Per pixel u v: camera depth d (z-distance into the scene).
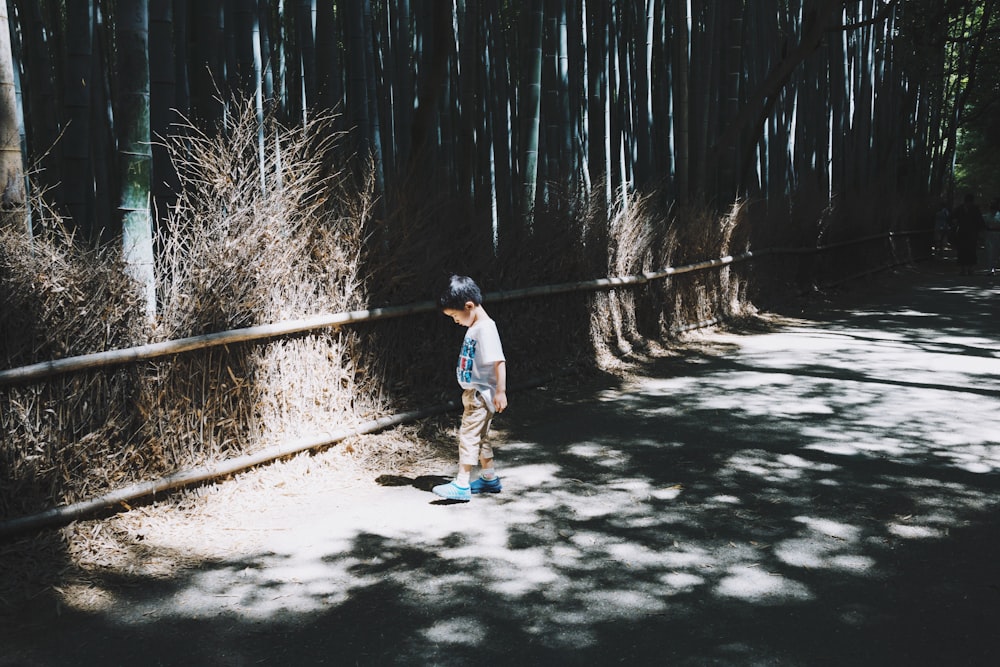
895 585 3.39
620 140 10.48
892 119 18.95
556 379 7.15
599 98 9.88
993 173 39.12
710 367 7.98
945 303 12.68
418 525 4.09
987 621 3.09
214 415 4.47
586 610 3.21
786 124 14.16
